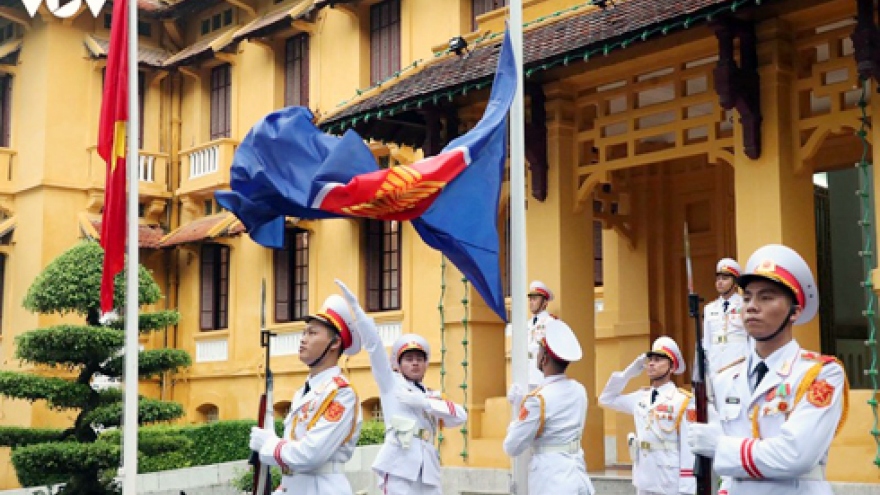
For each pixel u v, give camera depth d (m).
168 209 29.06
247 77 27.41
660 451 10.92
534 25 15.24
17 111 29.44
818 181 18.67
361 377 22.92
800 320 6.03
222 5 28.55
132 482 13.40
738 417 5.98
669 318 17.81
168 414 16.88
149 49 29.45
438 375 21.23
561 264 15.15
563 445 9.55
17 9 28.91
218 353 27.28
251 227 10.73
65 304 16.92
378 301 23.31
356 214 9.97
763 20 12.84
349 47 24.25
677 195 17.94
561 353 9.50
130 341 13.64
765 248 5.99
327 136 10.83
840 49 12.61
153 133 29.36
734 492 5.93
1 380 16.33
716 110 13.73
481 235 10.16
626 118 14.85
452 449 16.23
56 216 28.20
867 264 11.94
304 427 8.16
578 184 15.39
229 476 20.66
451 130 16.38
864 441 11.71
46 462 15.91
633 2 13.80
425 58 22.41
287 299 25.59
